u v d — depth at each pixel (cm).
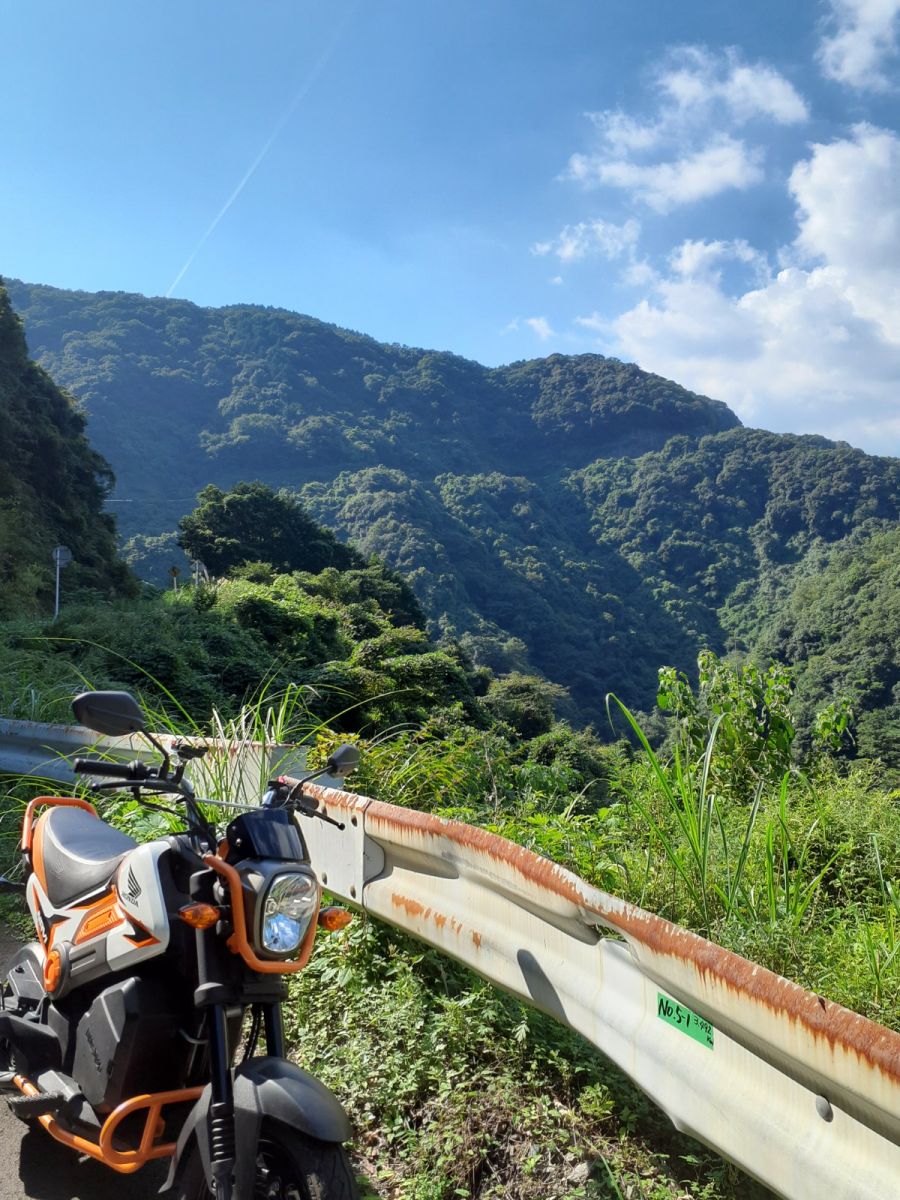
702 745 605
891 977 361
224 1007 278
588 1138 334
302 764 576
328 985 448
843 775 614
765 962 382
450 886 393
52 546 4934
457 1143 341
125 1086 295
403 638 3706
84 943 315
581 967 323
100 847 355
